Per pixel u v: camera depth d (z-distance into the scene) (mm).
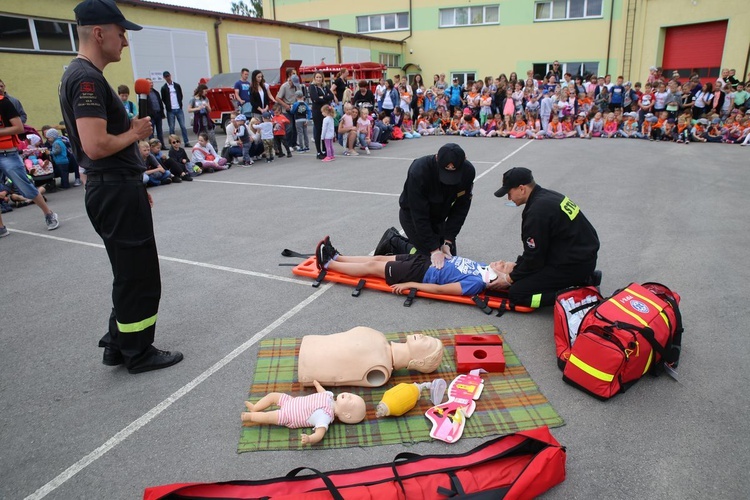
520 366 3193
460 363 3098
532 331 3639
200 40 17078
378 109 16781
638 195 7629
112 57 2873
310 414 2645
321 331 3697
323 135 11625
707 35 19516
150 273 3123
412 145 14336
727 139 13281
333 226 6355
